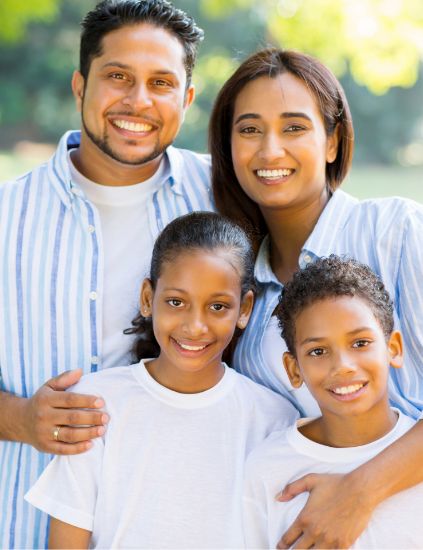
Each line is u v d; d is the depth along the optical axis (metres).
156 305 2.28
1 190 2.58
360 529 2.00
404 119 19.64
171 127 2.55
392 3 7.00
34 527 2.40
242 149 2.49
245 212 2.70
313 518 2.02
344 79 18.89
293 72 2.47
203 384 2.30
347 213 2.52
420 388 2.30
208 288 2.23
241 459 2.22
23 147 17.22
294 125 2.44
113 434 2.23
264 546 2.15
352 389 2.08
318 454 2.13
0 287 2.50
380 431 2.14
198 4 17.03
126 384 2.30
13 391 2.51
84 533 2.18
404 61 7.24
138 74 2.48
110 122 2.51
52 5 9.96
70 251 2.51
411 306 2.29
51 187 2.57
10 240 2.51
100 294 2.48
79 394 2.25
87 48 2.54
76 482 2.19
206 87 15.68
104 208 2.61
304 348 2.14
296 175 2.46
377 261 2.37
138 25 2.49
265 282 2.57
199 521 2.15
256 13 17.02
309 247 2.48
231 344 2.55
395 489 2.04
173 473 2.19
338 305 2.11
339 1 7.27
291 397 2.43
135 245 2.58
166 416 2.26
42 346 2.47
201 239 2.28
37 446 2.28
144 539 2.13
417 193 13.47
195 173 2.78
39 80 17.92
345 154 2.61
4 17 9.59
